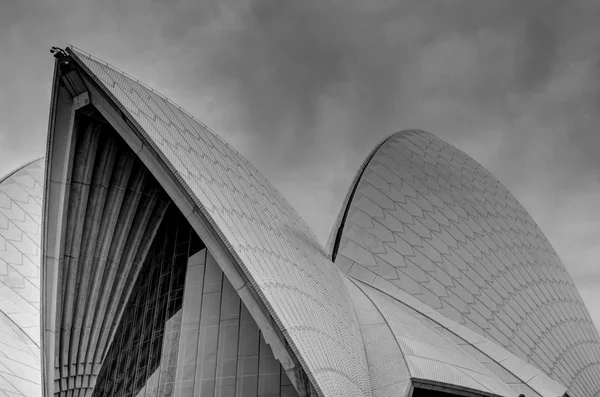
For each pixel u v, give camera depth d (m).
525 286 32.81
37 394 22.97
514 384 24.11
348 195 32.34
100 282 25.36
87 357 24.83
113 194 25.16
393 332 23.09
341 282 26.58
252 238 20.62
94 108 22.06
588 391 30.00
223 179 22.62
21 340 26.75
